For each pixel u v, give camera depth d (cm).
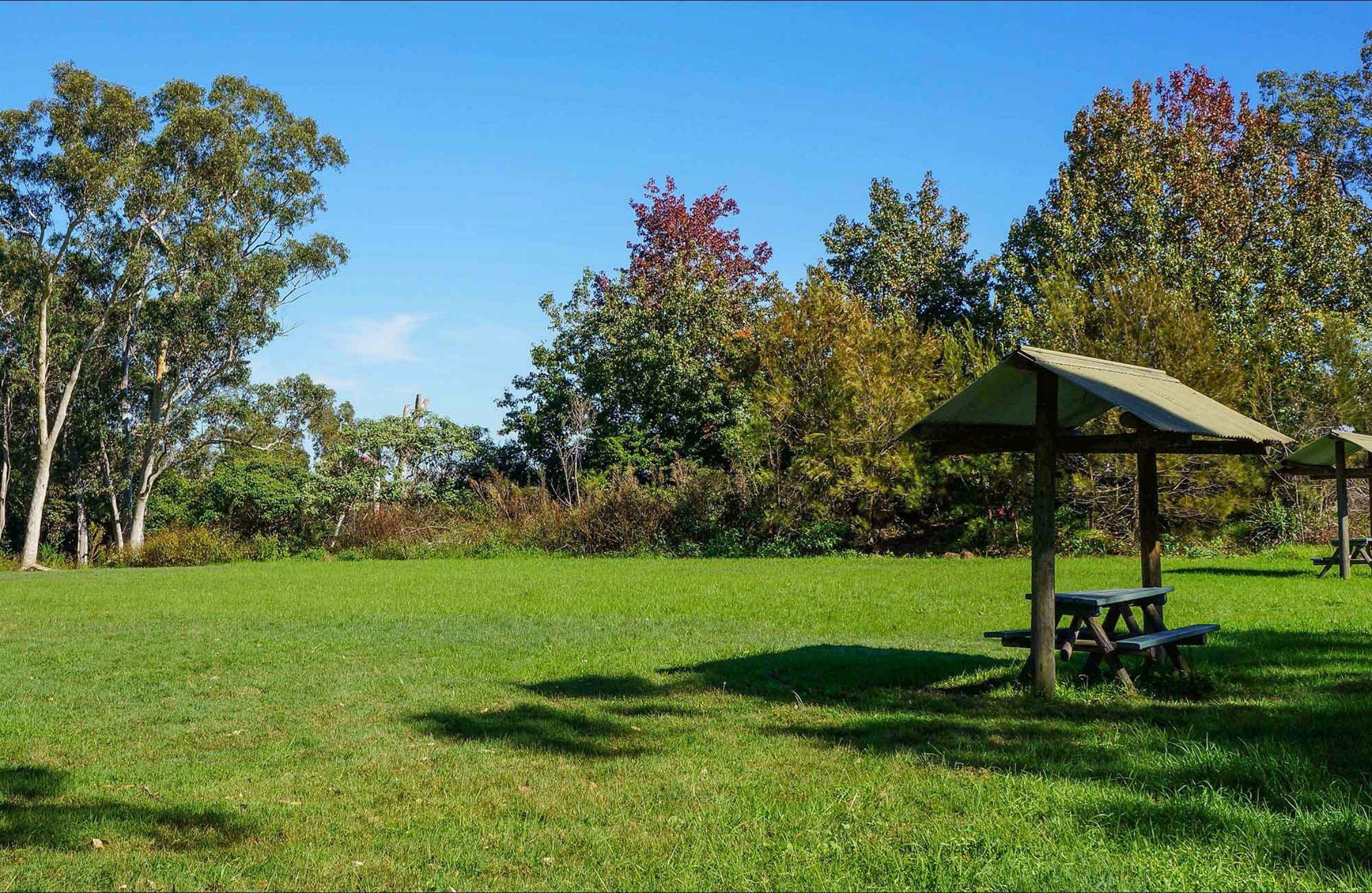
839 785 588
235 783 622
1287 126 4331
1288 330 3055
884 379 2823
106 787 614
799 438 3012
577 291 4562
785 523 2927
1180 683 855
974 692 869
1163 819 507
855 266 4188
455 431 4300
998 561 2405
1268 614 1331
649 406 4238
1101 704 795
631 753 685
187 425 4616
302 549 3756
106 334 4441
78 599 1917
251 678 998
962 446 920
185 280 4316
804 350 2977
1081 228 3253
